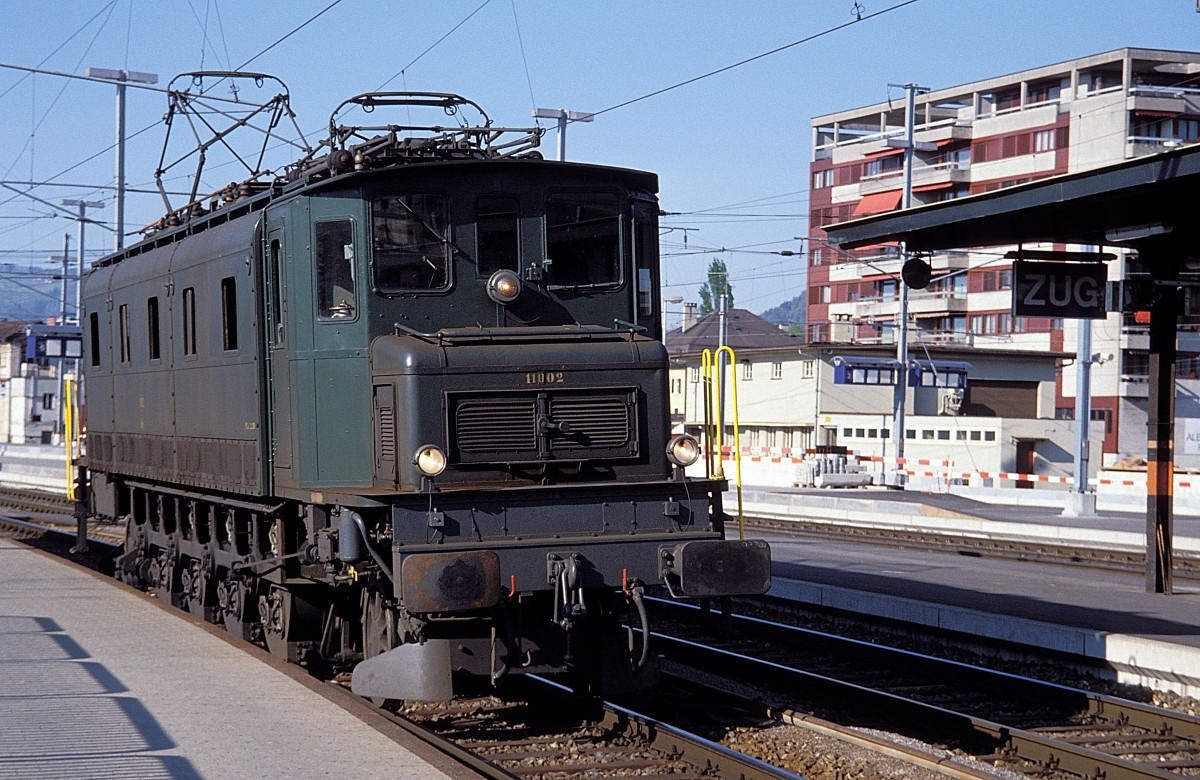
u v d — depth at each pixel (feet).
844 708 34.53
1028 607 44.70
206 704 29.53
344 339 31.89
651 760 28.43
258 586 39.93
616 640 30.91
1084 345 99.09
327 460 32.42
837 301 257.14
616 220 33.71
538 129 34.09
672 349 236.22
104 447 55.01
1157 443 50.44
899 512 100.12
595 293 33.30
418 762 24.47
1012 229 49.14
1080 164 215.31
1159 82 222.89
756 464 144.36
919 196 240.53
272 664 34.81
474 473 29.76
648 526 29.76
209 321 40.06
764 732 31.32
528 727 31.91
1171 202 42.42
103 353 54.49
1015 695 35.45
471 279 32.22
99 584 52.11
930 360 173.37
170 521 49.08
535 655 29.73
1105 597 48.29
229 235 38.14
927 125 240.32
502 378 30.12
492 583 27.71
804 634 43.39
